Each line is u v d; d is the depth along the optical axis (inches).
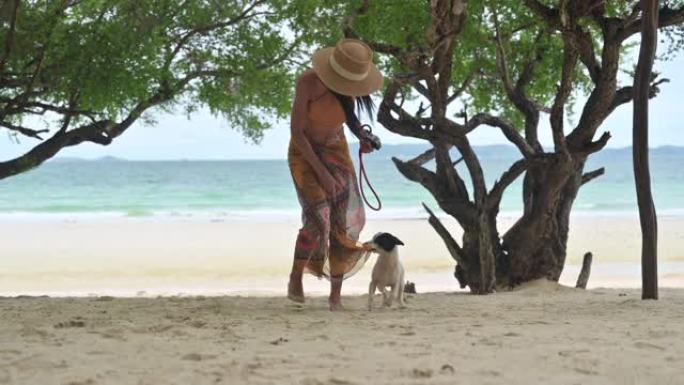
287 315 284.4
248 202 1980.8
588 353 190.2
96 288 668.7
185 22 523.5
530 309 319.3
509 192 2092.8
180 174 3526.1
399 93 564.4
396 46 468.8
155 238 1092.5
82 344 206.2
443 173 496.4
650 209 369.4
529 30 552.1
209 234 1148.5
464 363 178.9
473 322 260.8
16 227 1248.2
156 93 513.0
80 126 543.8
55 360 181.9
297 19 529.0
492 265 486.9
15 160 487.2
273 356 188.1
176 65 534.0
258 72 527.5
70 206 1838.1
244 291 624.7
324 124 285.0
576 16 422.6
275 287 676.1
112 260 864.3
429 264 829.8
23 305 339.0
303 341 213.3
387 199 2015.3
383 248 318.0
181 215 1521.9
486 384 159.0
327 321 261.7
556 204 496.7
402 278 328.2
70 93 488.7
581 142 477.4
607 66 442.3
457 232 1158.3
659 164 4185.5
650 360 181.5
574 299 397.4
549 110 525.0
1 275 751.7
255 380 162.2
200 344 207.3
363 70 281.3
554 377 165.0
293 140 282.4
